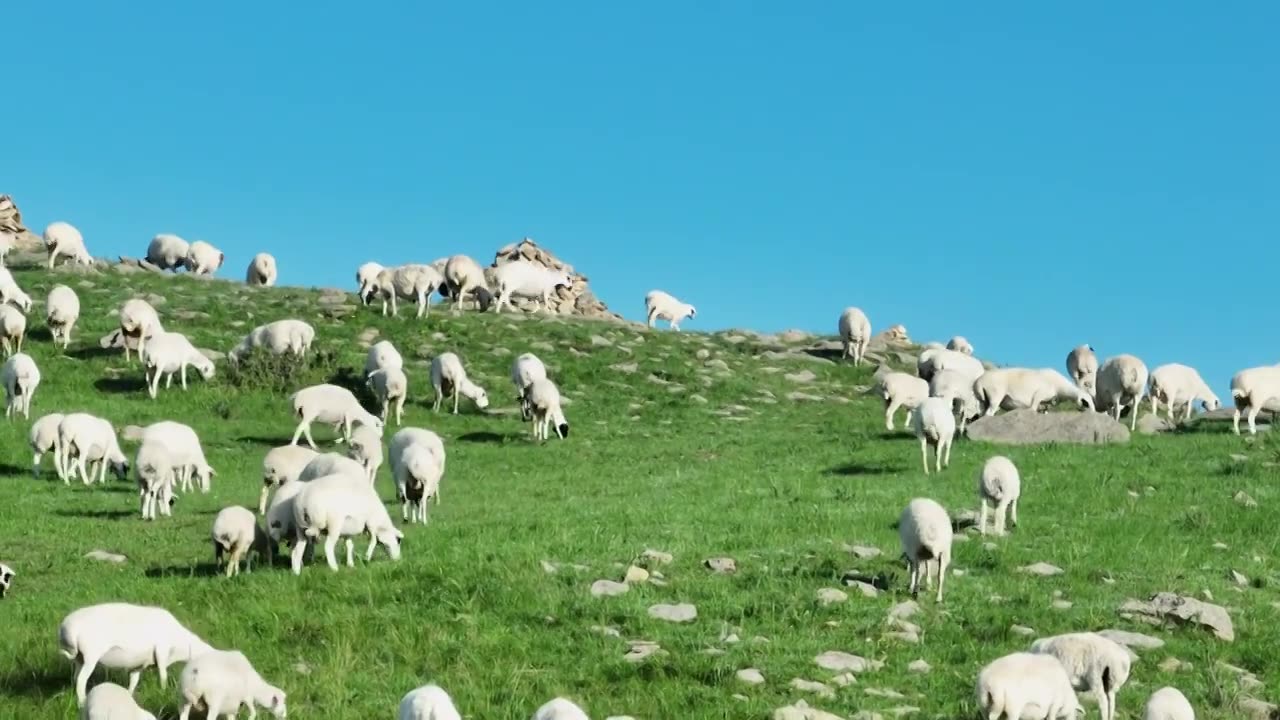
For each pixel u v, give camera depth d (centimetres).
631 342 4969
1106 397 3906
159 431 2898
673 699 1652
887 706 1645
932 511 2022
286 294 5219
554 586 2030
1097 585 2180
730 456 3528
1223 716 1670
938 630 1931
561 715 1335
